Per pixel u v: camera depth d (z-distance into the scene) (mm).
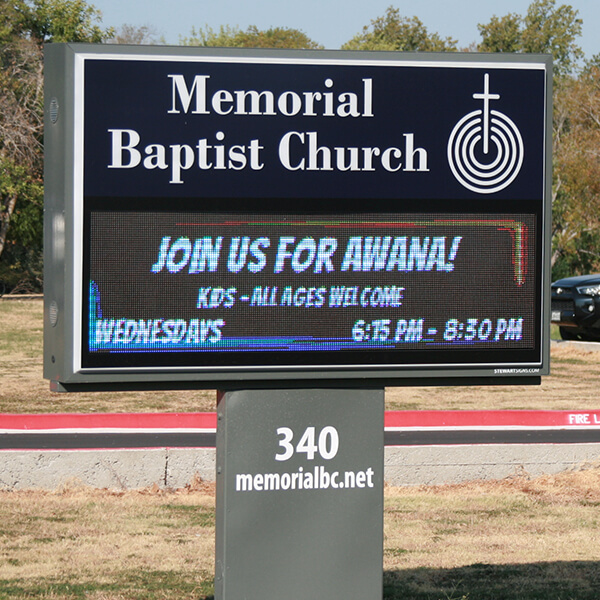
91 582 11781
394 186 9891
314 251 9766
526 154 10117
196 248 9539
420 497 16516
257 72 9609
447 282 10016
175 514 15016
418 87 9898
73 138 9289
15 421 20453
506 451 17625
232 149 9586
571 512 15570
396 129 9867
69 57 9266
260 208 9648
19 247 99812
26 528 14086
